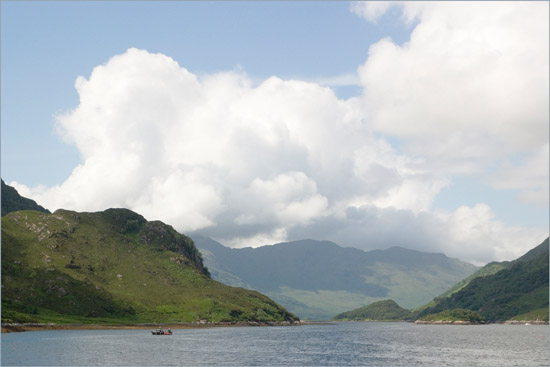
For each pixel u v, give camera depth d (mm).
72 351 179375
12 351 175625
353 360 171375
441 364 162875
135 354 175750
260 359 169375
